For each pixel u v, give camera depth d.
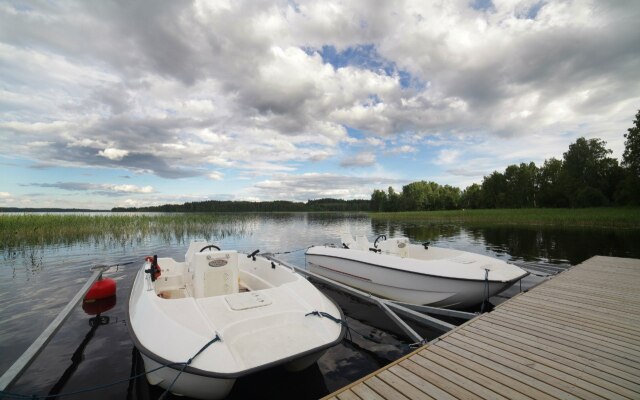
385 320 6.06
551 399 2.57
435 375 2.96
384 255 7.30
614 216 25.05
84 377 4.00
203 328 3.32
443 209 75.94
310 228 27.91
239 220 34.28
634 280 6.37
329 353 4.65
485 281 5.80
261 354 3.11
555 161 58.41
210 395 3.20
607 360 3.21
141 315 3.86
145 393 3.65
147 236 18.80
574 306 4.88
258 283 5.82
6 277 9.02
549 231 20.83
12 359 4.43
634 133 36.66
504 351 3.43
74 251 13.57
